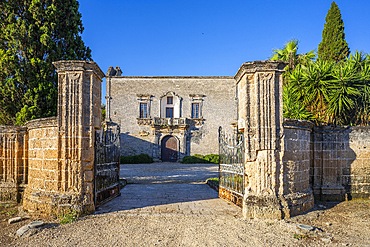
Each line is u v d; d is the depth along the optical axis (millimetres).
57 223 6516
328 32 18219
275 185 7027
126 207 8086
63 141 7148
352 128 9438
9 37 12141
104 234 5777
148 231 5965
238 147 7922
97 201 7930
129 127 30734
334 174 9227
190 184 13633
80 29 14320
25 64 12102
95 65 7332
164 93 31172
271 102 7086
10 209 8344
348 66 10953
